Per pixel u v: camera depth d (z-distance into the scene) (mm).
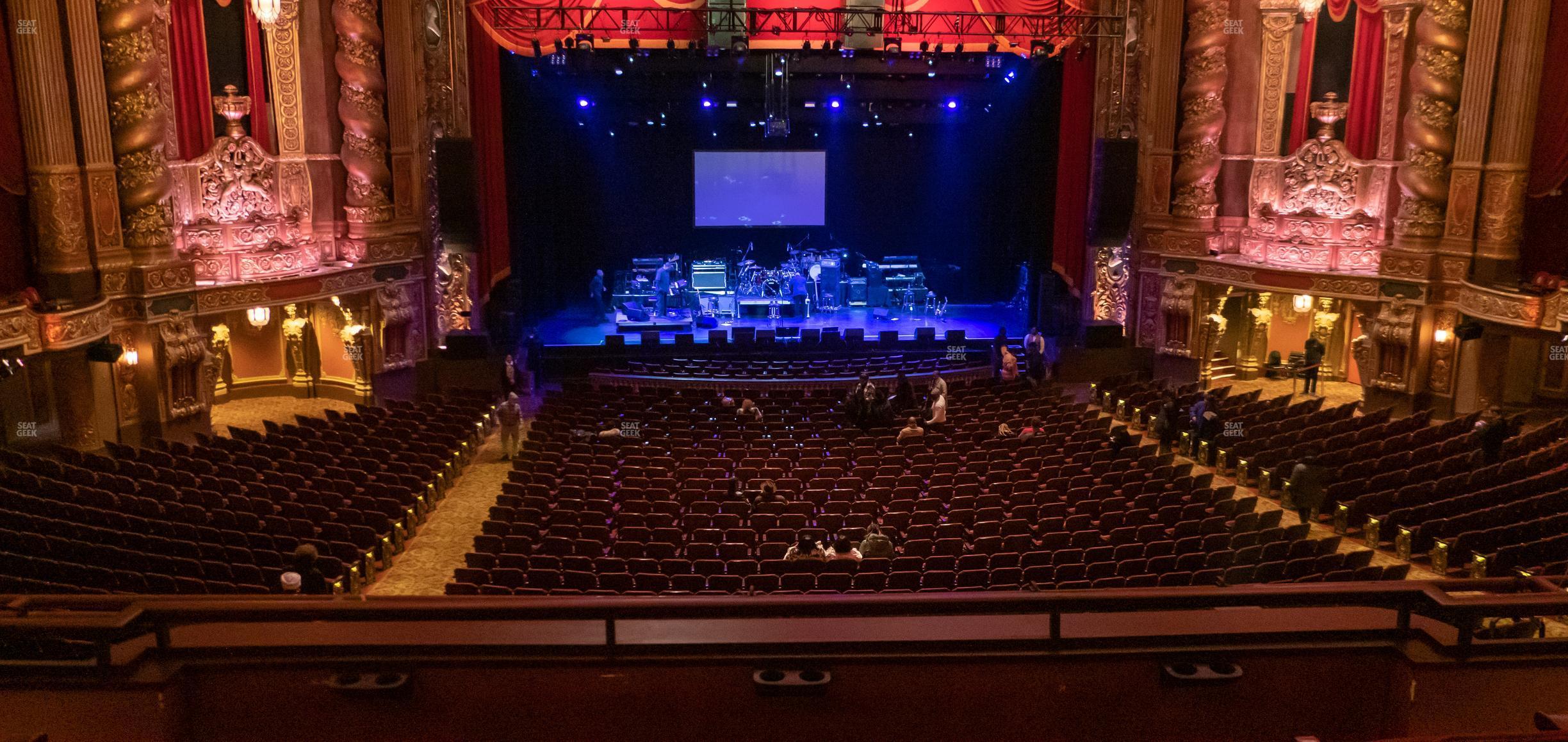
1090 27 25953
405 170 25375
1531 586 6016
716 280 33438
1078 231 27812
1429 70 22109
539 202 32562
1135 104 26406
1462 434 18922
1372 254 24250
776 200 34656
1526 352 23234
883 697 5656
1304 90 25172
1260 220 25875
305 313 25641
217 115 23266
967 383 25609
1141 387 24812
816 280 33438
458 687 5586
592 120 33188
